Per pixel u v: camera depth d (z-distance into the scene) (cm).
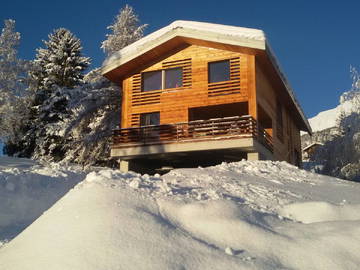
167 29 1697
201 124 1673
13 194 855
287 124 2331
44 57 3291
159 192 544
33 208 839
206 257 353
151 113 1777
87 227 390
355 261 356
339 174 2347
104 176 589
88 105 2328
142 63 1816
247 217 470
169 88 1752
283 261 360
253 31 1551
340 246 382
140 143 1655
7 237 626
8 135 2945
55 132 2467
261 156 1581
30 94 3102
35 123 2877
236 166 1084
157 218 434
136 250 350
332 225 452
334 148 2430
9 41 3041
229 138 1481
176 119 1683
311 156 2717
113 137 1750
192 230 426
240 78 1605
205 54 1703
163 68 1777
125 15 3161
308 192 765
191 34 1642
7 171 988
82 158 2342
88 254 339
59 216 436
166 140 1644
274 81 1852
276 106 2020
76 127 2388
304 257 365
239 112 1780
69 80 3036
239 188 687
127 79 1844
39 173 1070
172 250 358
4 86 2966
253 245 391
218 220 438
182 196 543
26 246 385
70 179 1085
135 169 1773
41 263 338
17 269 339
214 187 674
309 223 486
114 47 3041
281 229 451
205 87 1664
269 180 876
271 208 571
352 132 2306
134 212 432
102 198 472
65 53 3089
